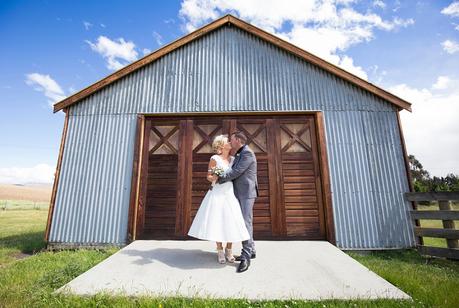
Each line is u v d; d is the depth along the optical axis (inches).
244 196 136.9
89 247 206.4
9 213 693.3
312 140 229.9
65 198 216.5
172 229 212.2
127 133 230.4
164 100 237.5
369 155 221.0
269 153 226.8
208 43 251.3
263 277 123.3
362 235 204.5
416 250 200.1
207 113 233.1
